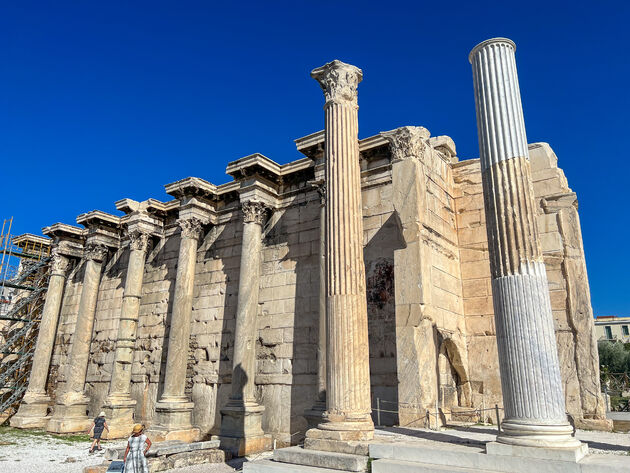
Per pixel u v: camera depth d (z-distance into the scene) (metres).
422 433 13.41
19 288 35.97
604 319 92.44
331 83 14.73
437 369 17.20
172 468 16.95
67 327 33.12
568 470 8.56
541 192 19.61
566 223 18.86
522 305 10.12
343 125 14.27
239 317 22.22
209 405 23.73
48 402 30.19
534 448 9.03
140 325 28.47
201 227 26.47
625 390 45.84
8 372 32.03
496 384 18.84
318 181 21.52
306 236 23.00
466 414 18.33
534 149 20.16
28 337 34.69
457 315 19.77
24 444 22.92
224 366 23.94
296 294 22.42
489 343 19.42
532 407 9.51
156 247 29.61
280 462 11.71
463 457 9.69
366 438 11.67
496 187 11.10
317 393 18.88
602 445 11.49
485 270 20.28
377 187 20.11
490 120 11.55
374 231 19.66
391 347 17.89
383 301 18.55
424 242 17.91
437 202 19.81
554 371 9.71
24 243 37.56
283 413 21.14
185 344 24.16
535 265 10.40
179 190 26.31
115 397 25.50
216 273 25.98
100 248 31.03
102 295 31.64
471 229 21.02
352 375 12.26
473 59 12.33
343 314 12.67
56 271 32.53
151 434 21.75
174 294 25.08
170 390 23.06
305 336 21.52
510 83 11.66
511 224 10.70
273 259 23.83
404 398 16.30
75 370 28.33
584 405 17.08
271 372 22.06
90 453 20.61
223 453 18.73
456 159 22.78
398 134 19.05
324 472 10.53
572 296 18.11
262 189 23.88
